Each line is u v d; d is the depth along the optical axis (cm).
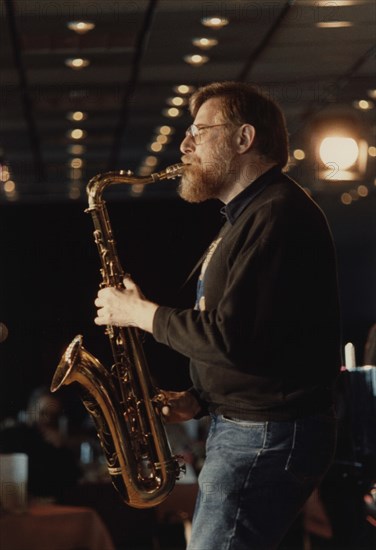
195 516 266
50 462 586
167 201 1440
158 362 598
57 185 1437
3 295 1541
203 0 683
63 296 1526
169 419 305
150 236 1141
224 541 257
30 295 1531
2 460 462
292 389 255
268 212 256
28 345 1518
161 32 767
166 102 1006
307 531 541
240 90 278
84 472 695
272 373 253
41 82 920
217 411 265
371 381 387
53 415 659
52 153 1262
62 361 306
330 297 262
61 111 1032
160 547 709
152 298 1111
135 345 309
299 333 254
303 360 255
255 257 251
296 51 823
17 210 1543
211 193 279
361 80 906
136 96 978
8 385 1510
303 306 254
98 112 1043
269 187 267
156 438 303
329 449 263
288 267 251
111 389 307
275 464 255
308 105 984
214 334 247
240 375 255
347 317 1534
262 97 280
